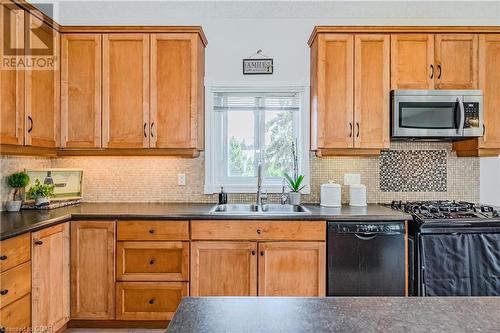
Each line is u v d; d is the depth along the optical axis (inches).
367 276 96.0
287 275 97.5
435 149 123.3
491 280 93.8
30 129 95.5
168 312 98.7
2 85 85.6
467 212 100.7
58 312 91.9
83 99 110.1
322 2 115.1
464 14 121.7
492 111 110.0
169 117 110.3
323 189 114.1
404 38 109.8
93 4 116.3
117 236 98.0
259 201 115.3
